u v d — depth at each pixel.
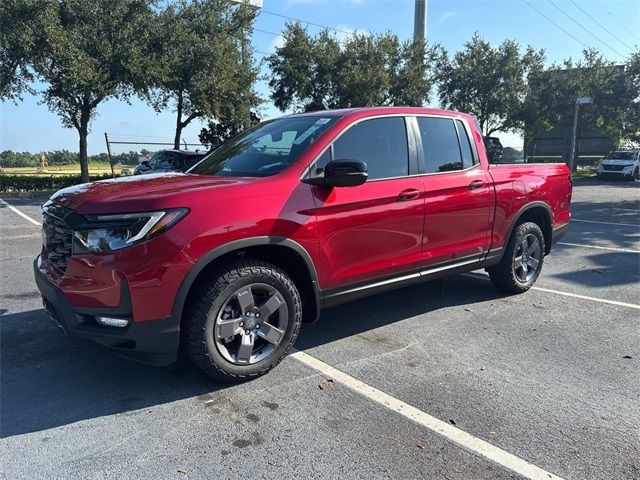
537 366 3.89
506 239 5.33
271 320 3.72
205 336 3.32
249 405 3.29
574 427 3.05
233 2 23.11
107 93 19.77
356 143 4.06
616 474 2.62
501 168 5.29
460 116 5.01
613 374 3.76
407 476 2.59
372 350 4.18
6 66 18.38
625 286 6.16
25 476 2.57
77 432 2.97
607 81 33.19
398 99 27.25
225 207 3.31
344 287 3.98
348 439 2.91
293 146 3.96
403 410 3.23
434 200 4.46
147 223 3.07
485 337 4.47
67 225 3.24
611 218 12.67
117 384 3.56
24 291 5.77
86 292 3.14
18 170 27.00
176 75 21.34
